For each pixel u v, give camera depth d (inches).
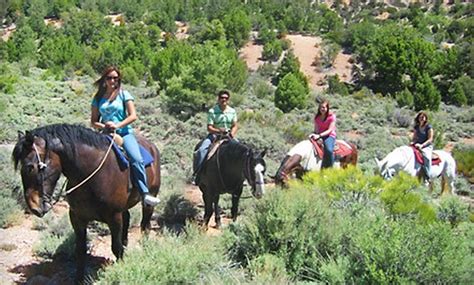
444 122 1302.9
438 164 478.9
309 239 250.2
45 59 2319.1
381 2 5078.7
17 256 287.6
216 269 233.8
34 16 3742.6
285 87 1478.8
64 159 223.6
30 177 211.0
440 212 365.4
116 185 239.9
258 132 846.5
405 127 1282.0
